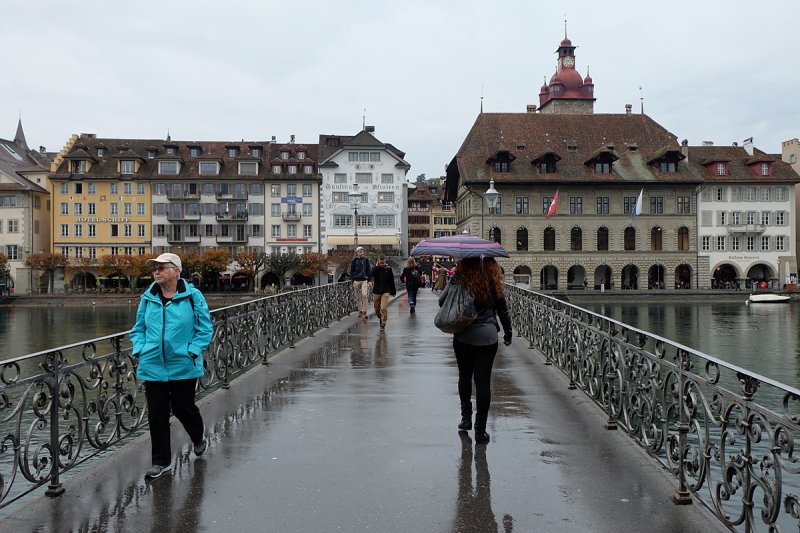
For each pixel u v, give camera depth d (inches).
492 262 290.8
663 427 241.9
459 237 297.1
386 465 254.7
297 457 265.3
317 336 696.4
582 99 3809.1
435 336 693.3
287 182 3371.1
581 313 395.9
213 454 269.6
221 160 3390.7
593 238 3147.1
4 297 3073.3
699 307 2824.8
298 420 326.6
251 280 3380.9
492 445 281.7
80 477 242.5
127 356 301.6
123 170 3390.7
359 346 613.0
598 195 3159.5
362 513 207.0
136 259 3154.5
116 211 3371.1
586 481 235.9
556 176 3129.9
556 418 330.6
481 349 288.2
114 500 219.3
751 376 173.3
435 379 440.8
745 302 3011.8
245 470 249.0
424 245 307.4
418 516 204.5
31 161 3991.1
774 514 162.4
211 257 3144.7
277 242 3363.7
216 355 402.0
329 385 419.5
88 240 3368.6
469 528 195.8
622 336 305.3
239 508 211.8
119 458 266.2
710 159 3294.8
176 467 253.0
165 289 247.3
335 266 3191.4
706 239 3253.0
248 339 481.4
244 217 3344.0
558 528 195.8
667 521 200.4
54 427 232.2
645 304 2955.2
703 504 213.3
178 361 243.3
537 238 3112.7
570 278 3243.1
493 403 366.0
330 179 3336.6
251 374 461.7
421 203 4783.5
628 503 215.3
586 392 381.1
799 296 3070.9
